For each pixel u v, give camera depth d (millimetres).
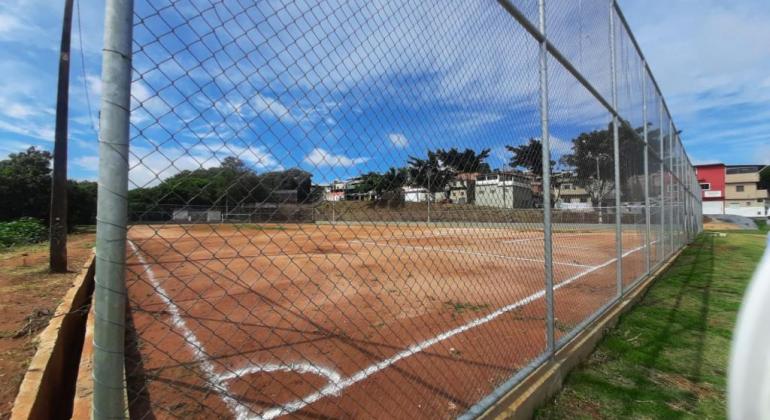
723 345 3781
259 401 2504
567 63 3551
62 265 7262
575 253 10039
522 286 6141
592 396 2781
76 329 3729
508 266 8203
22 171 26750
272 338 3678
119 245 1046
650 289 6156
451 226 2504
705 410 2637
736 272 7859
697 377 3111
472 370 2951
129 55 1064
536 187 3260
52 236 7219
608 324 4059
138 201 1239
